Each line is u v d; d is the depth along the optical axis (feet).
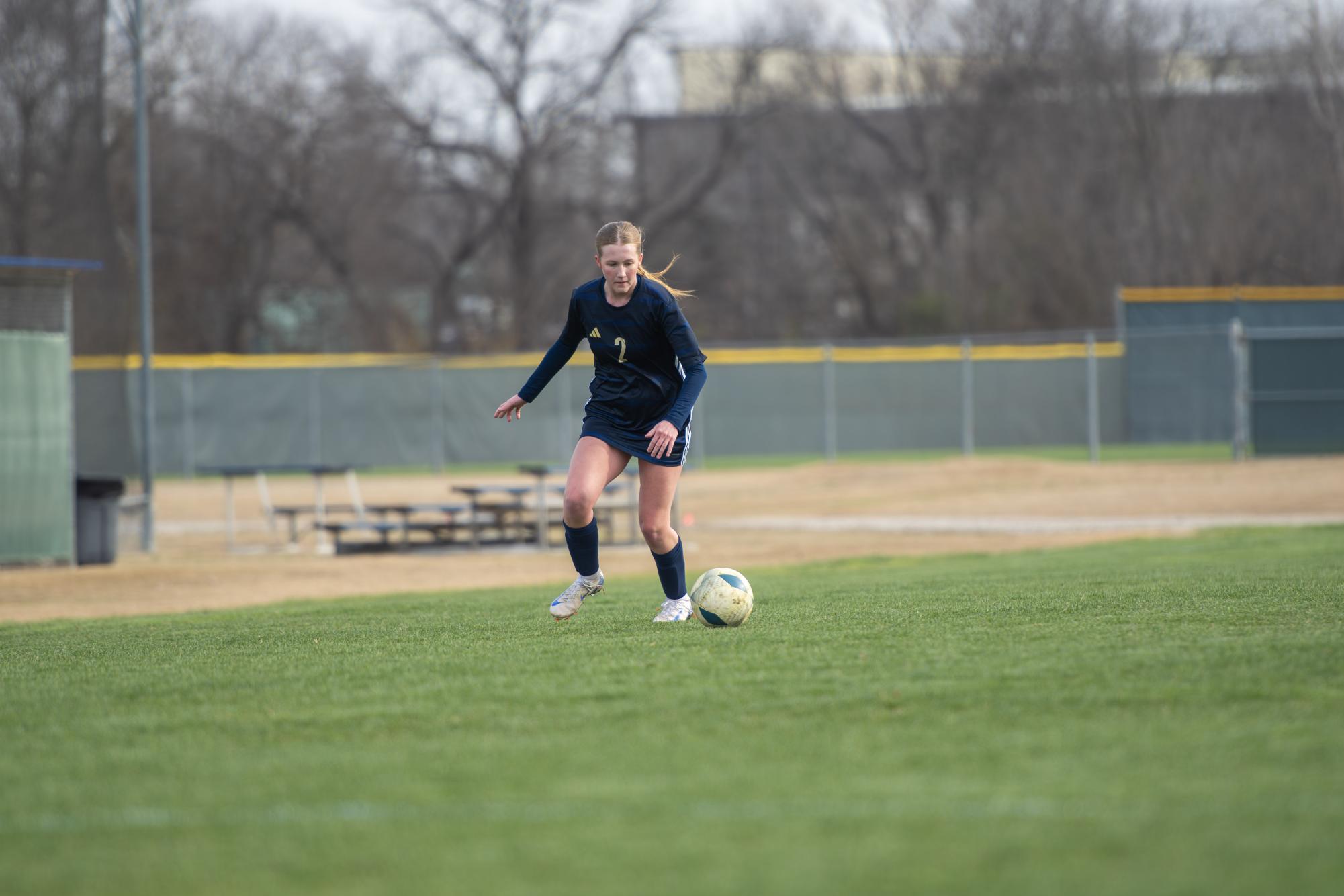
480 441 379.35
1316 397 329.93
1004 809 41.65
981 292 575.79
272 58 575.79
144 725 56.18
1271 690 56.65
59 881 37.55
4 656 78.95
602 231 74.43
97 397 238.27
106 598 152.87
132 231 522.47
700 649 71.20
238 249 574.15
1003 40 582.35
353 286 595.88
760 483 326.65
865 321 634.84
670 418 74.90
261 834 41.19
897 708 55.36
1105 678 59.72
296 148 577.84
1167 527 213.87
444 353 600.80
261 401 373.40
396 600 122.62
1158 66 551.59
